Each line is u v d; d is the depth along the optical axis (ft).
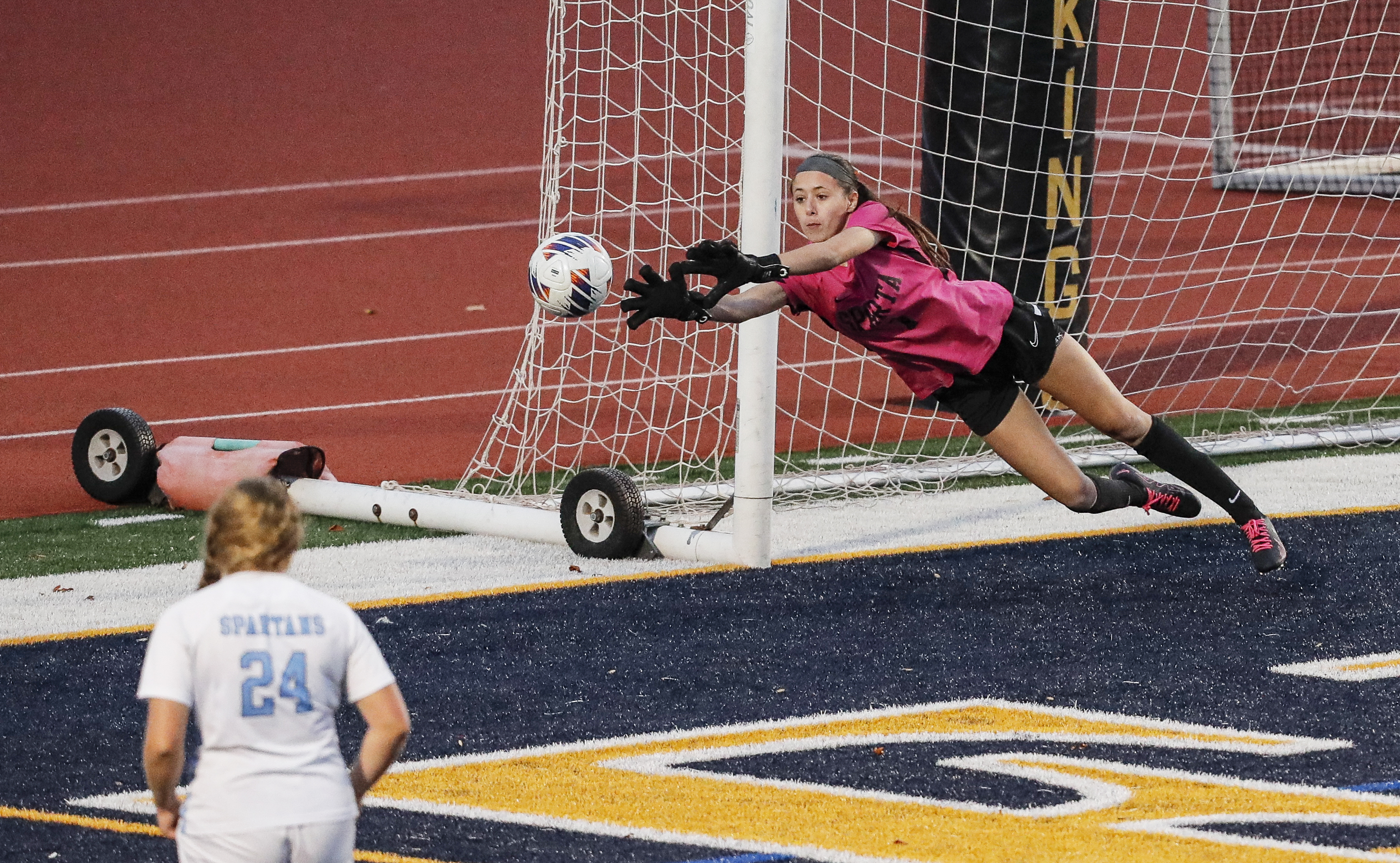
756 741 66.44
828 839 55.42
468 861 54.29
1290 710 69.10
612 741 66.69
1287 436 125.08
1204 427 129.49
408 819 58.23
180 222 211.82
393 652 79.87
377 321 166.71
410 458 124.36
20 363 151.64
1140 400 138.10
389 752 41.83
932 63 127.13
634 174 114.62
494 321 166.09
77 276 184.34
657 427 130.72
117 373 148.46
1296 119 255.29
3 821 58.65
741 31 151.53
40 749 66.80
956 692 72.64
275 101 287.69
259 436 130.11
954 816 57.52
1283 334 157.48
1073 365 80.89
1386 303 168.25
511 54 325.01
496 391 142.10
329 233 206.08
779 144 90.89
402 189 232.12
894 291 75.25
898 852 54.08
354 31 339.16
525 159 249.96
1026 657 77.71
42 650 80.94
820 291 76.33
